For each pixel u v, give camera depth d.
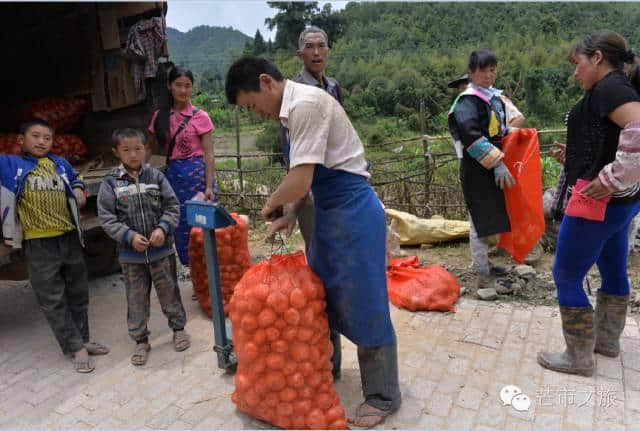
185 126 4.00
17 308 4.12
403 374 2.86
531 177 3.58
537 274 4.22
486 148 3.54
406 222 5.09
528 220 3.63
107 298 4.22
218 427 2.49
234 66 2.22
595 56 2.40
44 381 2.99
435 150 11.32
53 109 4.72
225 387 2.82
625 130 2.23
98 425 2.55
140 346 3.18
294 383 2.28
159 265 3.17
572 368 2.79
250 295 2.24
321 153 2.08
